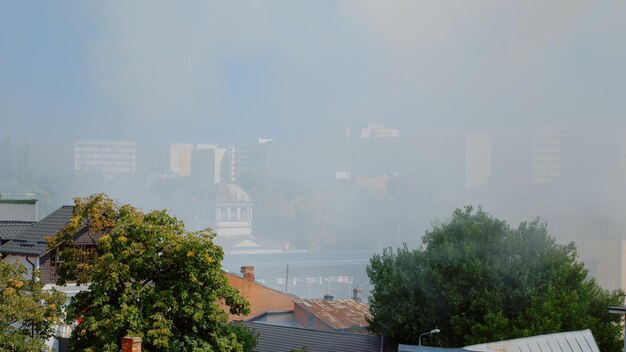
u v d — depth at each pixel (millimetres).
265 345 71625
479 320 72438
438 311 74375
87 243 67125
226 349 53000
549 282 73312
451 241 76750
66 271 53750
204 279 52562
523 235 77750
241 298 53688
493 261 74625
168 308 51656
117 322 49781
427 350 45719
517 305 73438
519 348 47844
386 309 75562
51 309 52031
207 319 52406
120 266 51188
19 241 70625
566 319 69562
